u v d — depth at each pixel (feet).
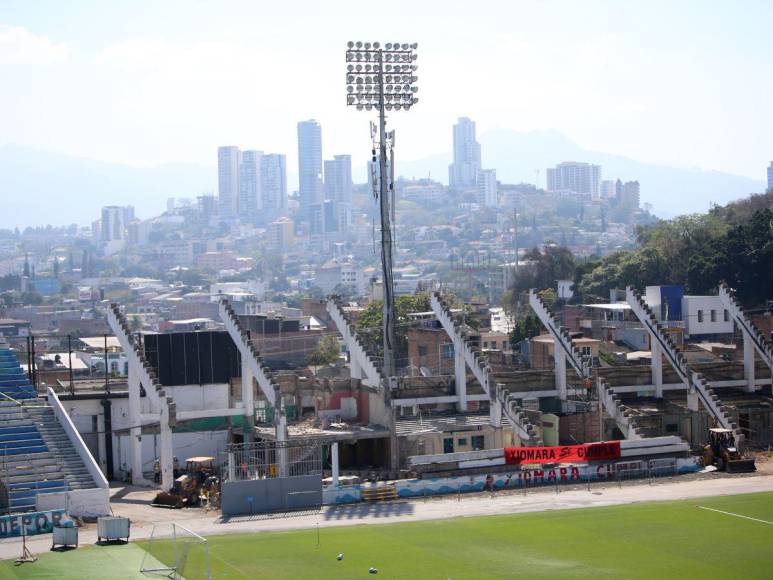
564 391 333.01
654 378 345.51
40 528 230.89
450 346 465.06
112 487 289.53
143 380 283.59
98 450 306.76
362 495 262.47
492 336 569.23
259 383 288.10
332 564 200.75
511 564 200.95
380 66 339.57
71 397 303.89
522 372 333.42
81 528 235.61
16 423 277.44
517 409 298.35
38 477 254.68
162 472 277.44
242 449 287.89
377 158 382.22
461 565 200.34
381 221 333.21
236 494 251.19
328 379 319.68
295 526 235.61
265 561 202.80
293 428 299.58
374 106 339.36
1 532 227.40
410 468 277.85
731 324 544.62
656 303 544.62
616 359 456.04
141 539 222.48
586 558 205.57
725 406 334.24
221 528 233.96
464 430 299.99
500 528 231.09
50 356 568.41
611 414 318.86
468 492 272.72
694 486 276.82
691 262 636.89
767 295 600.80
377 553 209.36
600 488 276.00
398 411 315.99
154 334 317.63
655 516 241.14
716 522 234.99
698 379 333.42
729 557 205.87
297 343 564.71
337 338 603.26
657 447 298.56
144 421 291.79
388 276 330.75
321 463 277.44
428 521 239.50
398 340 518.78
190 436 308.60
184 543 216.95
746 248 609.01
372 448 304.50
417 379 314.55
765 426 347.36
